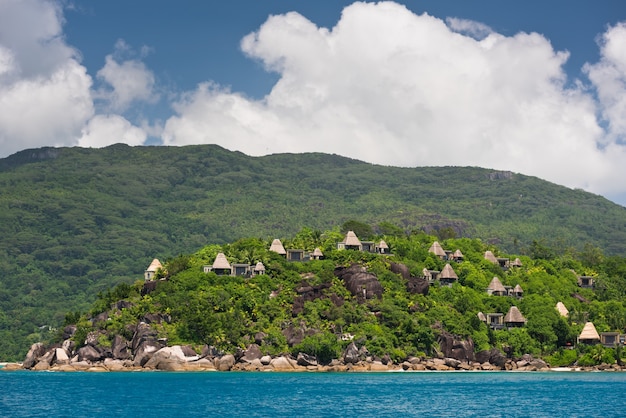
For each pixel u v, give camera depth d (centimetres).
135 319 18862
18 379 16050
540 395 13550
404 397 13025
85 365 18262
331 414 11050
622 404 12388
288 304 19738
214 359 17888
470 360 19600
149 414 10938
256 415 10894
